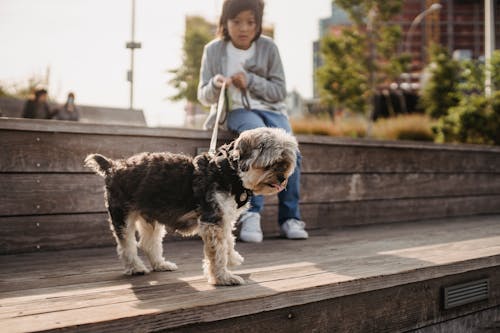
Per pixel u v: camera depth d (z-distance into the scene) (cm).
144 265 303
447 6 3600
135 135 396
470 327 326
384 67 1811
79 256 342
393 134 1434
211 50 439
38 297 227
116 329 191
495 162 673
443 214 613
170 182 274
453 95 913
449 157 619
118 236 284
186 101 1493
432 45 1658
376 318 272
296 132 1505
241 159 266
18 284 256
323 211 506
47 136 364
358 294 264
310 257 333
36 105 898
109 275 281
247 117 414
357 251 357
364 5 1825
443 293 306
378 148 549
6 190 349
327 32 1898
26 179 356
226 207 262
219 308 214
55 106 944
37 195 361
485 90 870
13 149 351
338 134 1531
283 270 287
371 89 1806
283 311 235
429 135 1350
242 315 221
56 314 198
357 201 532
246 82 409
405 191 575
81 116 962
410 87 2169
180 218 277
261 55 437
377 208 549
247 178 267
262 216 458
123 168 286
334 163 513
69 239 373
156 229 299
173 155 289
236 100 429
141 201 278
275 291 235
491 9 914
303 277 266
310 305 245
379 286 270
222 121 429
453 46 3612
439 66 1506
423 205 592
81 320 189
